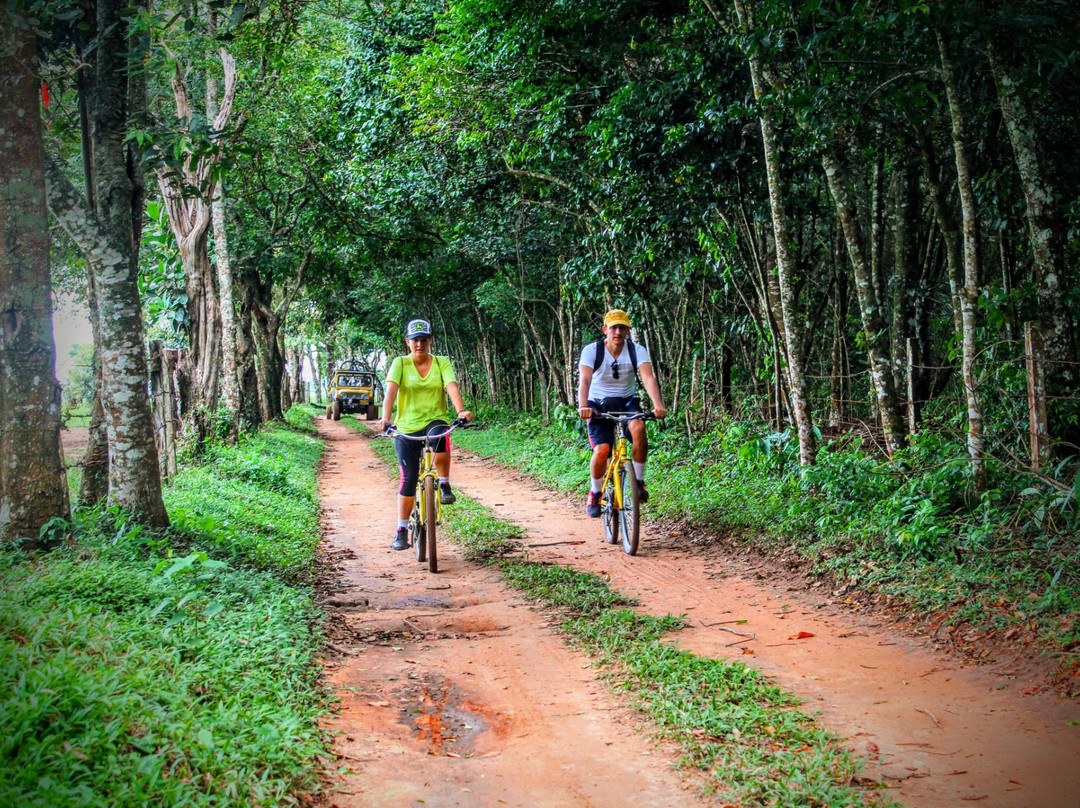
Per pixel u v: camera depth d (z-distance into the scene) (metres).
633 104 11.34
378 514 12.92
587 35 12.34
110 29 7.71
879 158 11.49
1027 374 7.37
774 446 11.21
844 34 7.88
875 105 9.73
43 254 6.75
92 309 8.86
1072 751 3.89
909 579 6.58
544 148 14.43
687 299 15.54
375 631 6.36
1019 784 3.61
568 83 13.59
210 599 5.97
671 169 11.83
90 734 3.25
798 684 4.95
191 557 5.36
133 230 8.16
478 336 36.22
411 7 18.75
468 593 7.57
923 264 12.89
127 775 3.12
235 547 8.21
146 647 4.62
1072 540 6.44
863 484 8.77
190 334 15.75
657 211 12.70
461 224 23.27
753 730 4.24
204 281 15.67
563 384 27.23
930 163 9.98
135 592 5.62
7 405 6.64
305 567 8.45
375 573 8.53
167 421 12.21
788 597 6.94
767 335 12.48
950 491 7.82
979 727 4.22
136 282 8.07
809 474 9.41
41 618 4.49
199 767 3.38
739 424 12.88
